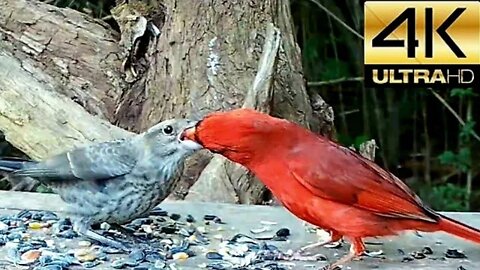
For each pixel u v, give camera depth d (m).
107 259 1.00
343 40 1.89
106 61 1.41
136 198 1.02
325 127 1.44
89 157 1.02
